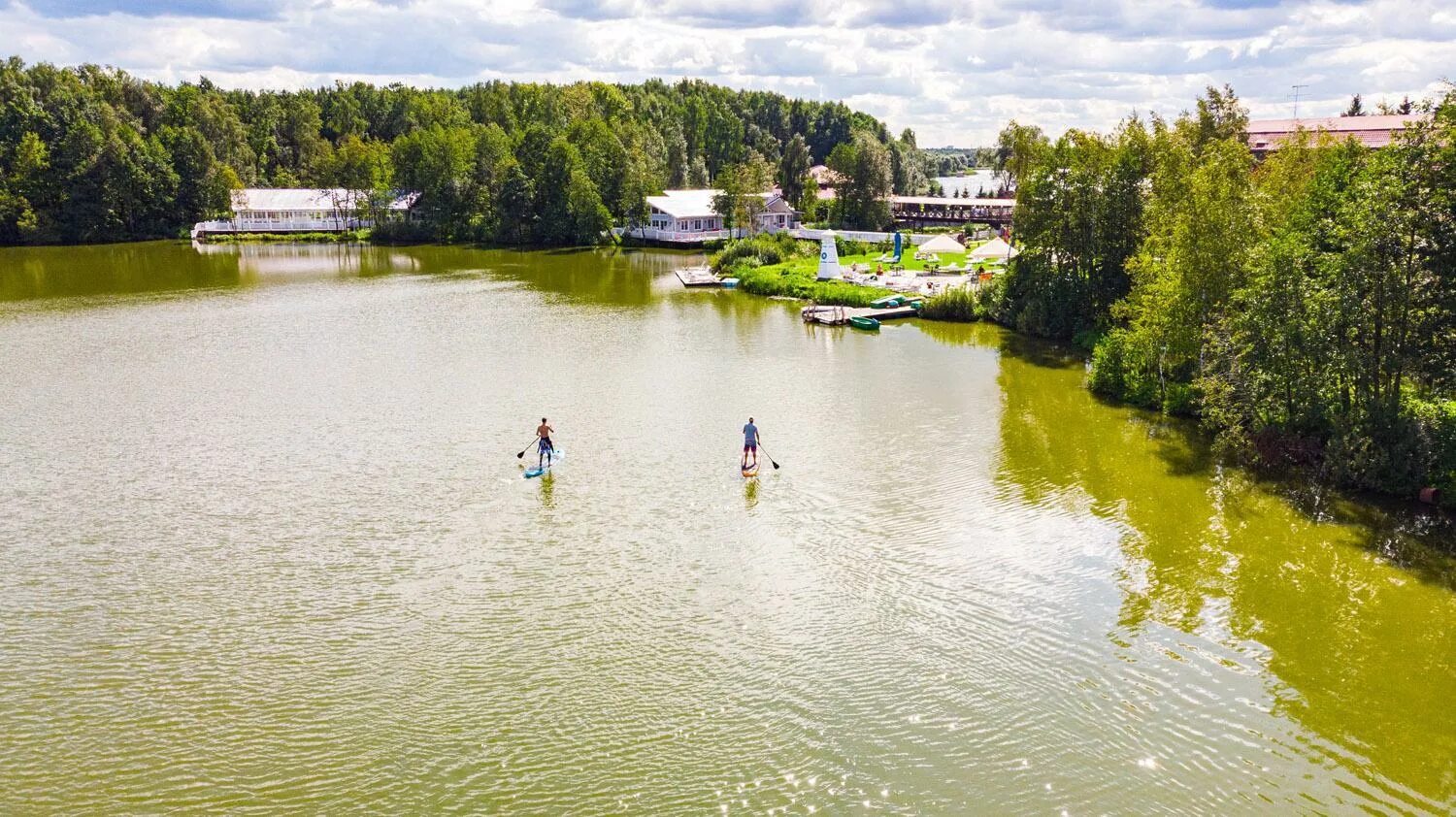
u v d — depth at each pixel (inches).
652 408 1935.3
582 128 6220.5
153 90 7042.3
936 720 887.1
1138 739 858.1
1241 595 1127.6
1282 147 2655.0
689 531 1311.5
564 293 3629.4
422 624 1066.1
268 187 7111.2
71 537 1311.5
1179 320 1844.2
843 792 789.9
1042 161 2763.3
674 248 5359.3
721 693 930.7
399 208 6279.5
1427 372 1435.8
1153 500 1424.7
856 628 1050.1
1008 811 767.1
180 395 2057.1
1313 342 1508.4
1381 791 791.1
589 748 848.3
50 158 5802.2
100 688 948.6
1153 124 2588.6
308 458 1632.6
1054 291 2687.0
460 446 1690.5
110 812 769.6
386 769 821.9
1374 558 1228.5
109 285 3826.3
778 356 2434.8
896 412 1900.8
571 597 1125.7
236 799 785.6
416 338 2699.3
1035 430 1782.7
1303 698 922.1
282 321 2982.3
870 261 4185.5
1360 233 1466.5
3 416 1893.5
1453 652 1003.9
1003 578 1167.6
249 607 1108.5
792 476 1524.4
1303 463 1549.0
